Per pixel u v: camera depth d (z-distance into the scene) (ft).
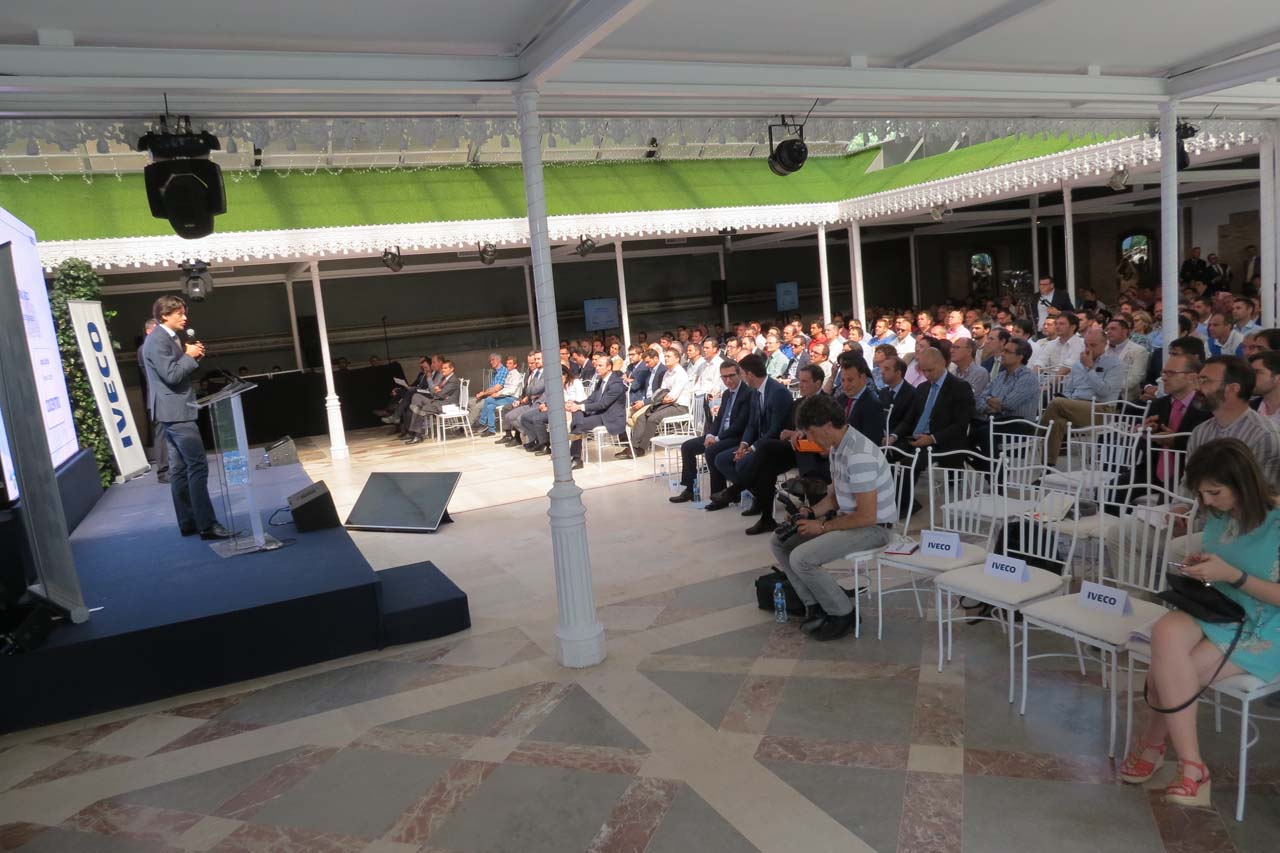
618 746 11.75
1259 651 8.89
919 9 13.58
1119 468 17.01
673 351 34.68
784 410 21.72
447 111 15.55
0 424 17.89
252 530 20.63
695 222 42.65
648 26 13.12
